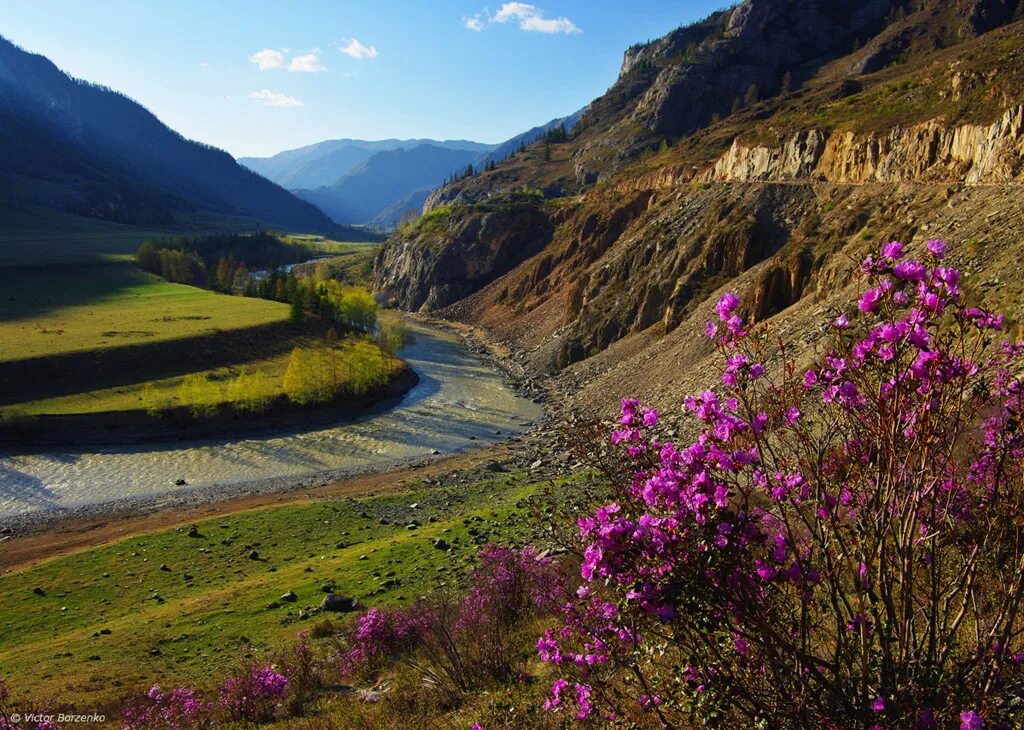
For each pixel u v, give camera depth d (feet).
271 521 128.36
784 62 609.42
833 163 224.74
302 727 39.63
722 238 227.61
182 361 253.65
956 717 13.29
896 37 504.43
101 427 200.34
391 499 140.77
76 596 97.71
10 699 55.72
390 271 526.57
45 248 559.79
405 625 53.42
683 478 14.29
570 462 149.48
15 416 194.49
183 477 171.12
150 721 45.85
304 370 222.48
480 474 159.43
